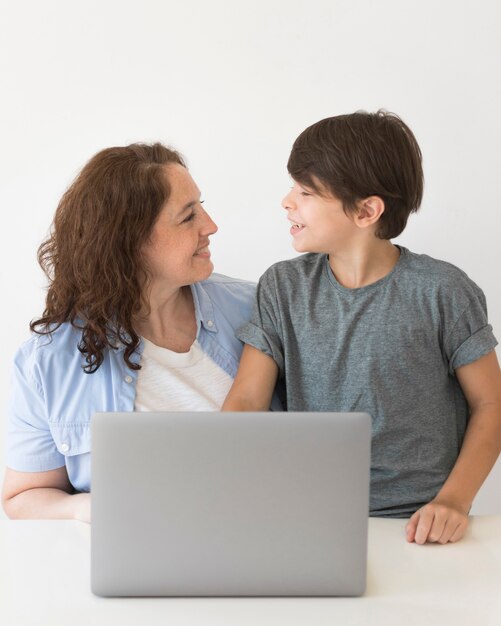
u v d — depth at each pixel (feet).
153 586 3.61
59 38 6.72
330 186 5.01
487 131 6.82
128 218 5.00
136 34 6.71
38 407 5.18
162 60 6.73
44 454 5.23
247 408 5.12
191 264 5.17
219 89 6.75
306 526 3.59
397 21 6.72
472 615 3.51
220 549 3.59
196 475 3.55
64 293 5.17
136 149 5.30
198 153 6.80
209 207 6.84
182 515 3.57
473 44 6.74
